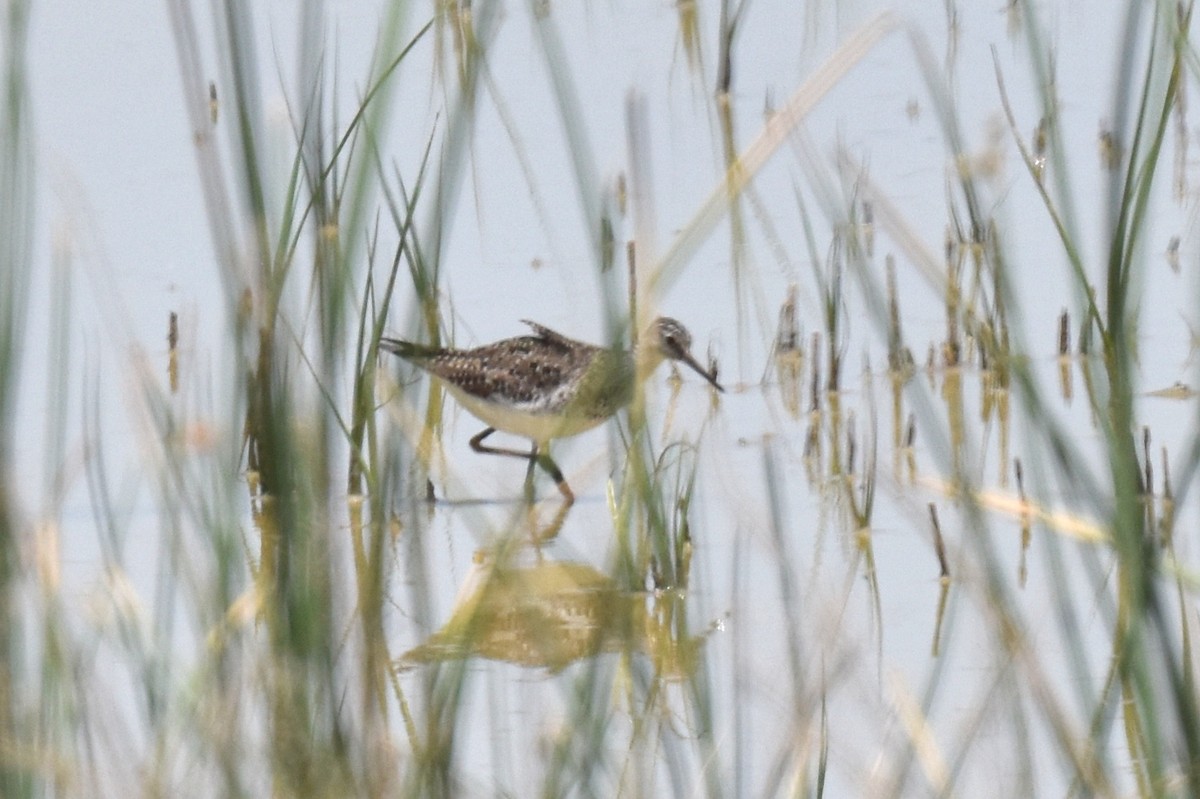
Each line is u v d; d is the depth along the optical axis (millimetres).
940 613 12492
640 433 12523
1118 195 8625
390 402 14008
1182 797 8422
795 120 12320
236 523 10336
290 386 10109
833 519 14211
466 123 13102
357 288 16156
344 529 14266
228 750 8852
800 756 9477
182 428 11742
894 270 17141
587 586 13477
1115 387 8727
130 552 13570
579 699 9797
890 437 15734
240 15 10516
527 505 14625
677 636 12281
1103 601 10469
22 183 8836
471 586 13516
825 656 10344
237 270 10727
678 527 13664
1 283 8812
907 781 9516
